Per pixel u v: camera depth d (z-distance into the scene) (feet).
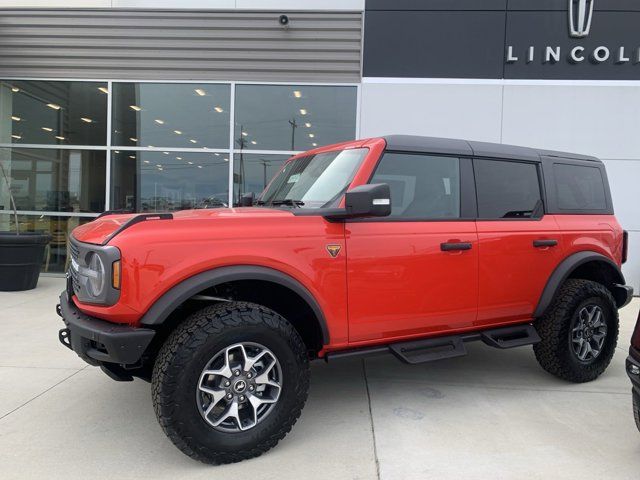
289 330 9.55
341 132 30.42
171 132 31.40
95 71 31.27
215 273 9.09
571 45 28.94
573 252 13.60
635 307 25.49
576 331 13.43
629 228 29.25
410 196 11.53
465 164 12.39
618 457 9.55
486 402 12.23
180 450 8.84
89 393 12.44
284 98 30.73
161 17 30.71
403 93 29.60
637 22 28.60
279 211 10.53
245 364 9.13
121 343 8.47
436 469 9.03
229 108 30.99
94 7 30.78
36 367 14.29
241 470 8.93
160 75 31.01
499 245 12.30
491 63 29.25
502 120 29.37
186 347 8.61
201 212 10.84
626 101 28.96
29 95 32.07
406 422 11.02
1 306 22.36
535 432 10.57
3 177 32.12
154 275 8.69
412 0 29.32
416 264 11.15
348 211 9.70
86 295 9.18
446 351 11.75
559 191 13.98
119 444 9.87
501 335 12.70
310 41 30.14
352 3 29.68
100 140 31.73
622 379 14.07
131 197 31.83
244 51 30.58
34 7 30.99
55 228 32.24
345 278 10.37
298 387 9.62
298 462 9.23
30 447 9.71
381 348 11.14
